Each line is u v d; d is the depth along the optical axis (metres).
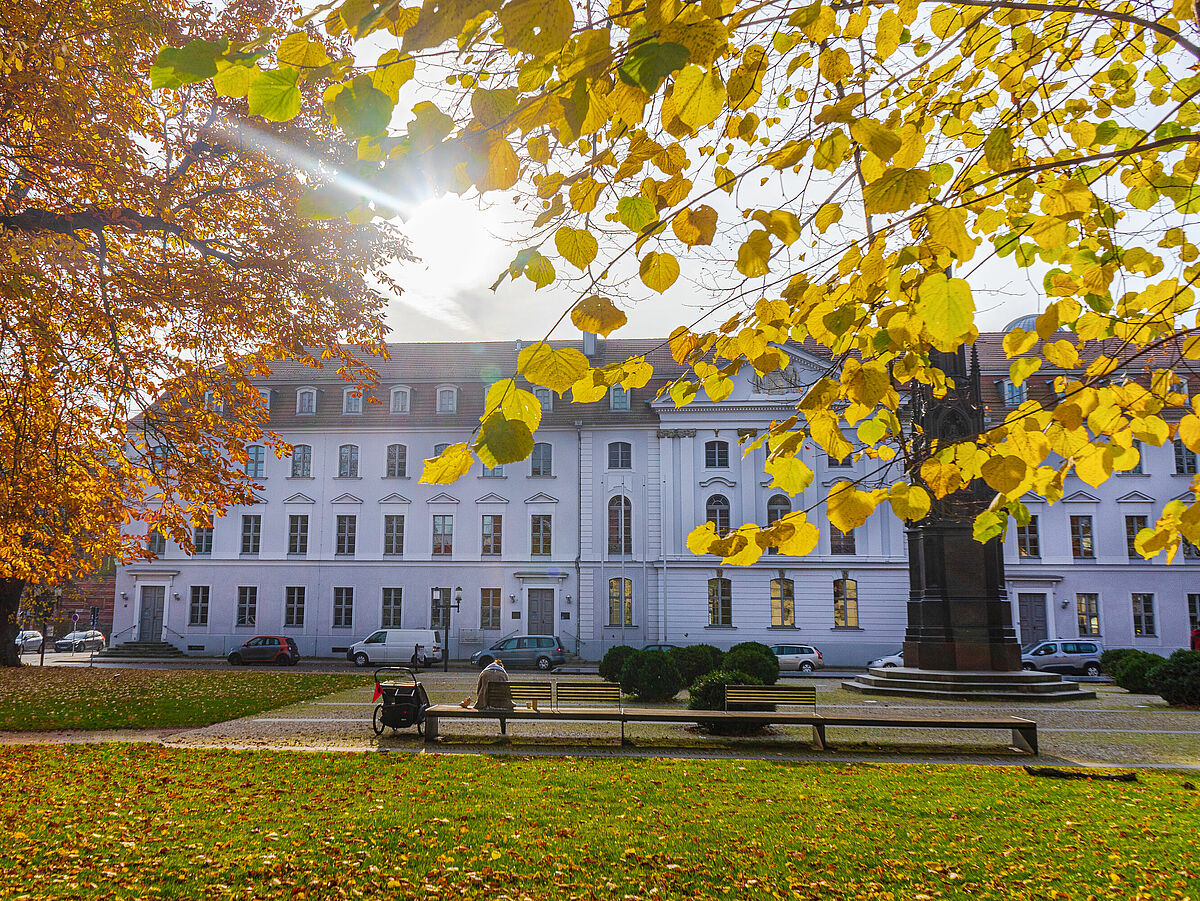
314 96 11.56
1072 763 11.23
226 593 36.72
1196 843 6.73
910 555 21.84
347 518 37.00
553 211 2.09
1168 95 3.39
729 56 2.38
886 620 33.06
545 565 35.53
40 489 10.05
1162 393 2.93
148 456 11.92
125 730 13.95
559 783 9.05
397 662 32.66
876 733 14.08
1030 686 19.17
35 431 10.13
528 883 5.68
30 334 9.39
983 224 2.88
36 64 8.96
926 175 2.12
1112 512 33.97
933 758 11.59
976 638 20.30
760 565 33.88
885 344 2.74
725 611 33.91
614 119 2.32
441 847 6.48
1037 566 33.94
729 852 6.42
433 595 36.00
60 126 9.20
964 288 2.22
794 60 3.27
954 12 3.15
